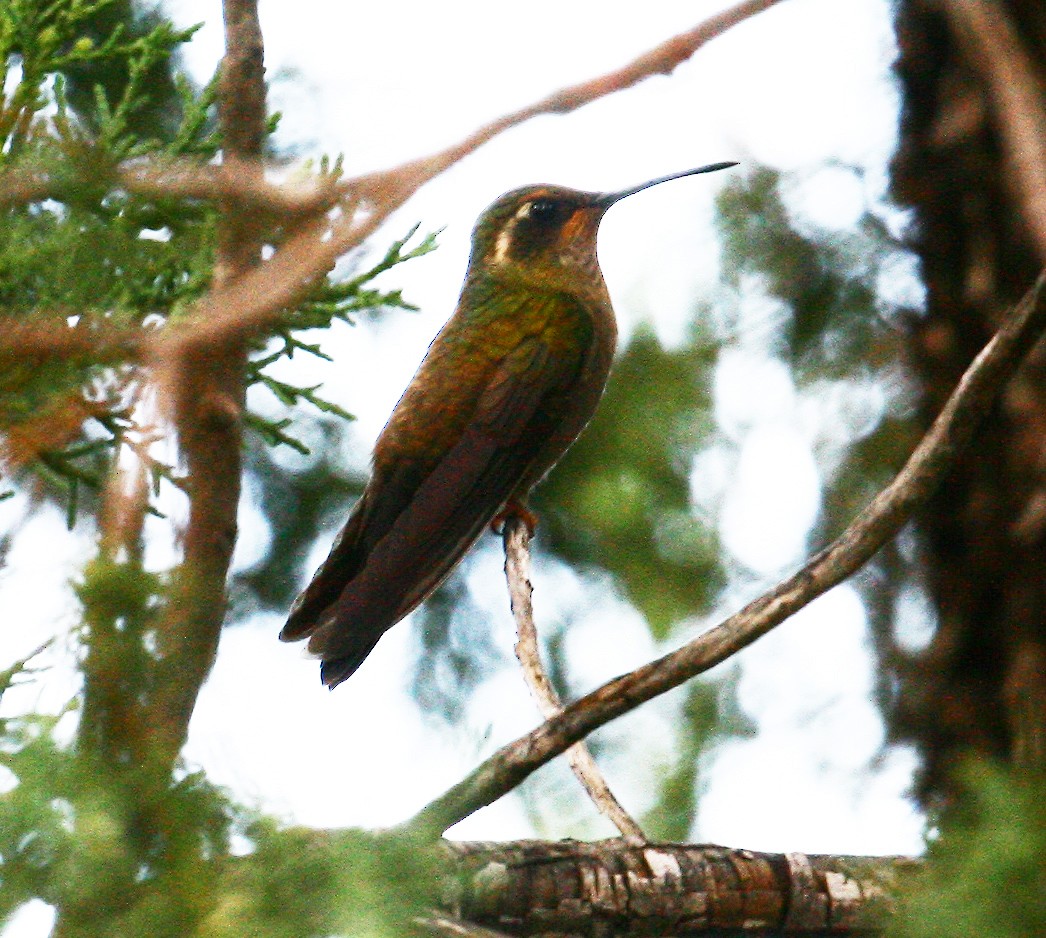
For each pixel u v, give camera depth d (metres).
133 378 6.15
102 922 4.10
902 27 10.57
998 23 7.02
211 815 4.25
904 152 10.66
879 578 11.73
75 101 11.95
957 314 10.50
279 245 6.48
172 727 4.22
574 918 6.34
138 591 4.16
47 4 9.13
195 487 6.18
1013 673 9.44
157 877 4.15
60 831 4.04
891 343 12.45
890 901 6.72
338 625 10.13
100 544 4.24
